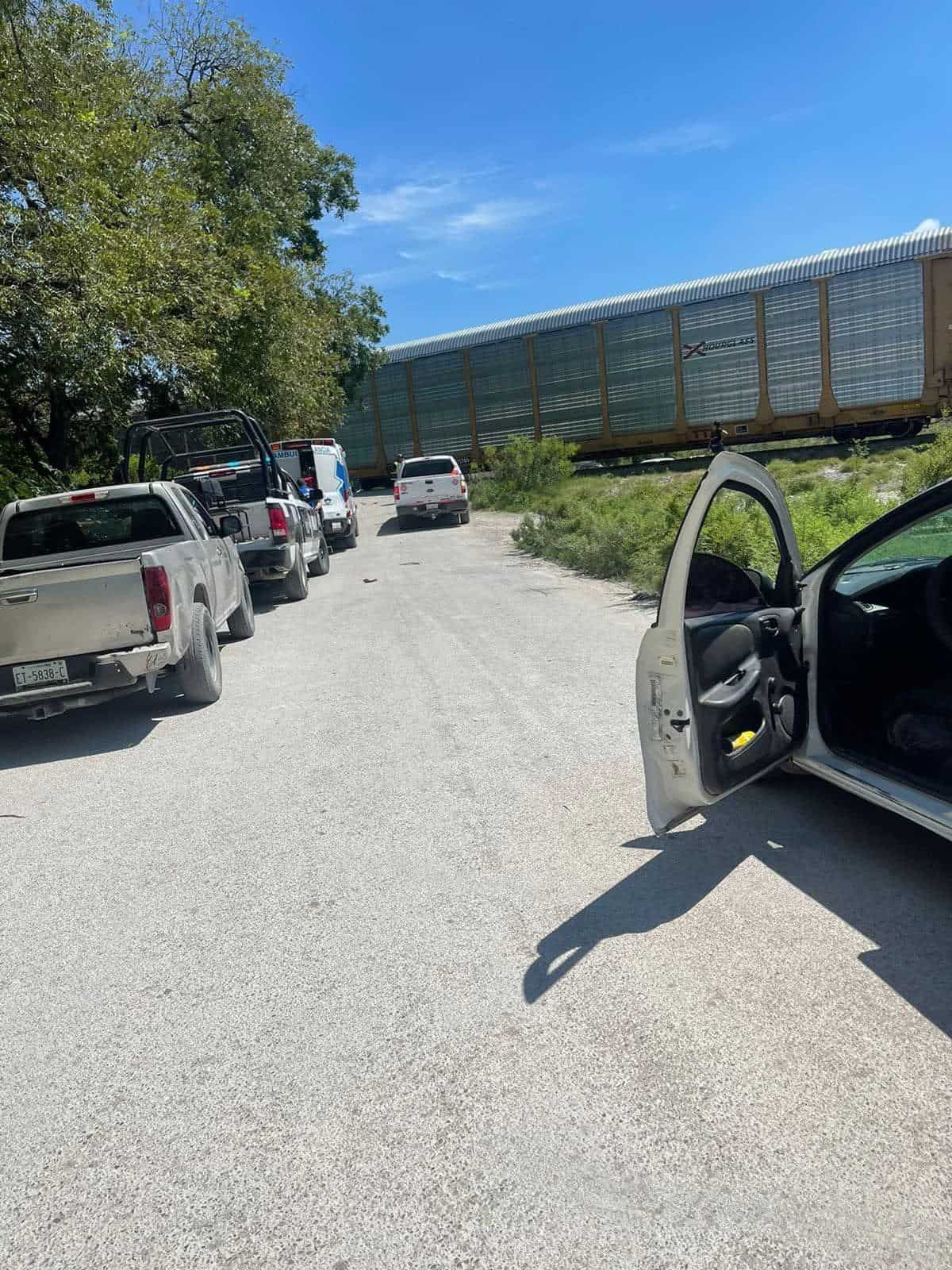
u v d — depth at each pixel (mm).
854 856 3658
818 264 27422
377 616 10711
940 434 14930
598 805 4371
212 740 6035
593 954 3080
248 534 12008
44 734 6637
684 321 30141
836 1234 1932
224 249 17406
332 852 4078
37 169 11586
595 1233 1979
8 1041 2861
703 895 3422
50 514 7520
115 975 3193
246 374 19344
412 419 37688
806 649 3783
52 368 12789
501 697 6488
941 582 3719
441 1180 2160
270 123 21484
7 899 3883
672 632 3168
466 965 3076
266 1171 2234
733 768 3445
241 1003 2957
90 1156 2332
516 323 34281
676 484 22188
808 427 28328
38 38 12930
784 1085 2396
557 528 16500
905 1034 2568
